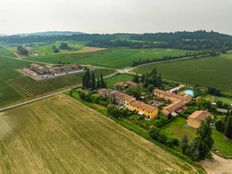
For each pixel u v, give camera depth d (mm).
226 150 66000
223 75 167750
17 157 62344
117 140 70062
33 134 74812
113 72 179625
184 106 98688
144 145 67062
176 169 56125
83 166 57938
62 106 99875
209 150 61469
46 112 93250
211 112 93562
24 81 149125
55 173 55562
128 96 102312
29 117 88750
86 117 87375
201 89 128750
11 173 56125
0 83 144750
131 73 176125
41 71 171250
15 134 75250
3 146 67938
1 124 83188
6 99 112875
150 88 120125
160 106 100438
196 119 78625
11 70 187250
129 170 56062
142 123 82812
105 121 83875
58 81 148875
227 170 56469
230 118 70562
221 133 76562
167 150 64188
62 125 80750
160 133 69000
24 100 110500
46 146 67375
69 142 69312
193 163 58156
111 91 114500
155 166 57375
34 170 56875
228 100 112562
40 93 122312
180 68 192750
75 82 147500
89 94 110938
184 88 131625
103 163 59000
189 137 73125
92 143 68562
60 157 61906
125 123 81750
